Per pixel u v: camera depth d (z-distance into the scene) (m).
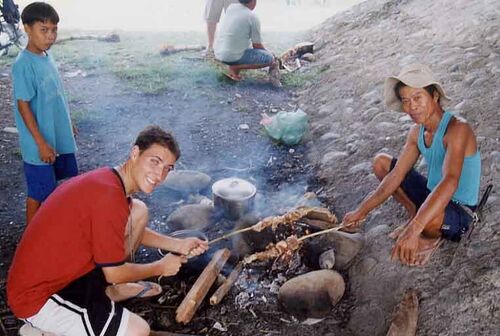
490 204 3.36
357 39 7.59
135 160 2.41
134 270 2.55
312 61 7.47
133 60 7.71
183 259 2.95
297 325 3.09
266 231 3.49
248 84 6.87
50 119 3.62
